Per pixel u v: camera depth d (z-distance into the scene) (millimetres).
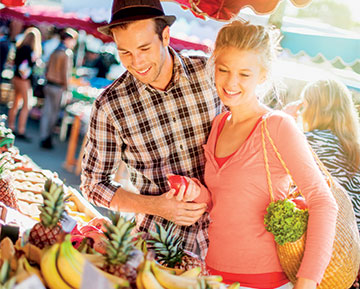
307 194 1938
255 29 2035
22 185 3816
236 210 2078
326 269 1990
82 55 11328
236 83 2051
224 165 2119
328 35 4770
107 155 2639
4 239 1782
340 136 3578
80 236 2246
